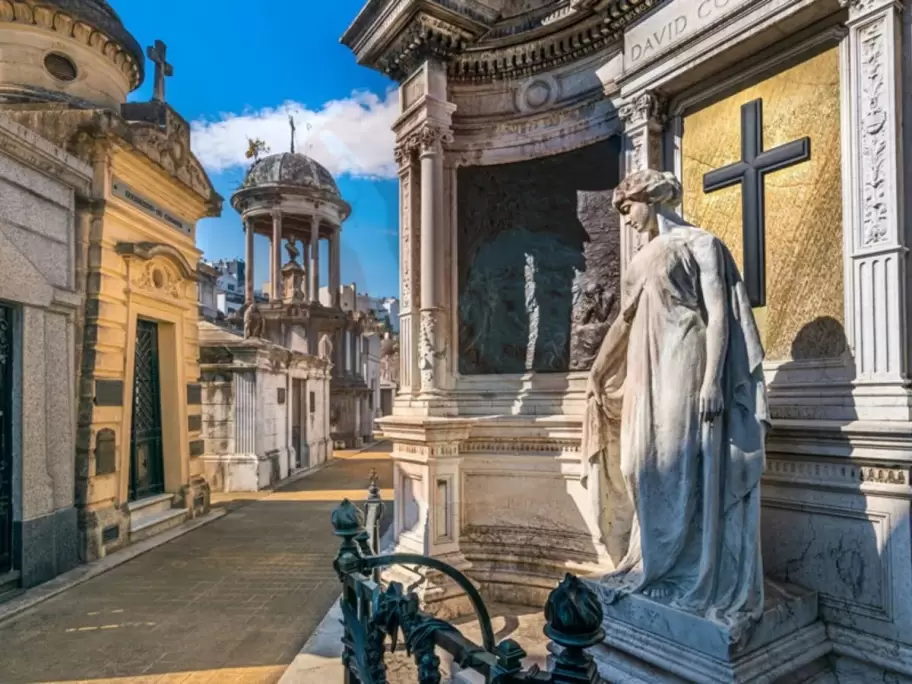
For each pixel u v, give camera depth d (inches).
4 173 246.4
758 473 127.0
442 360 224.2
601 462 170.2
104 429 309.0
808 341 154.3
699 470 132.6
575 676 56.4
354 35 241.3
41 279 264.5
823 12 150.2
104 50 387.2
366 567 101.3
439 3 208.1
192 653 187.5
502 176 232.7
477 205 235.8
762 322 165.8
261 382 534.3
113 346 319.0
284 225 1043.9
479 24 219.8
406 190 236.4
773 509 153.5
